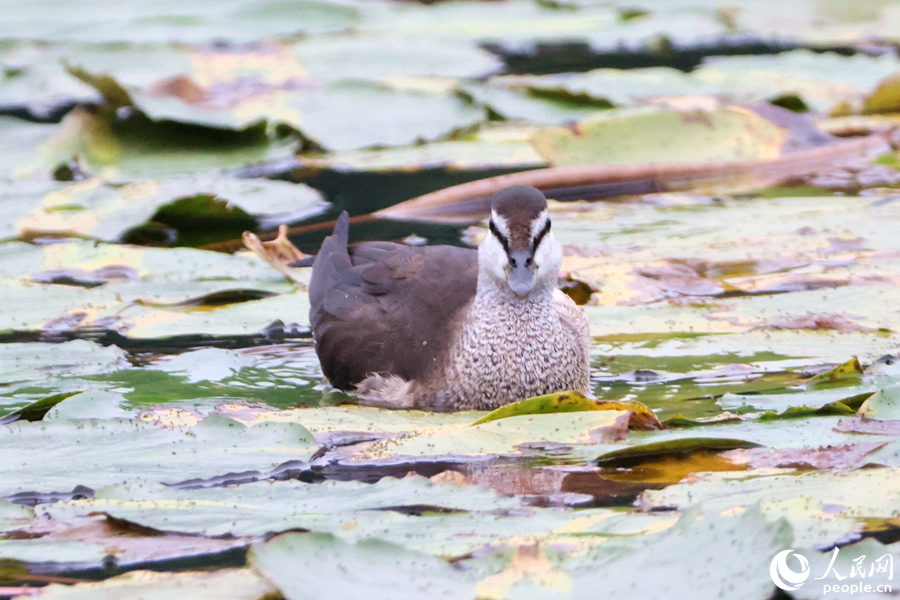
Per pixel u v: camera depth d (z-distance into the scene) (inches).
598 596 207.3
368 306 408.5
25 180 650.2
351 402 389.1
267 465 297.9
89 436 316.5
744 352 402.3
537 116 780.6
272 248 518.6
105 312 455.5
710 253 507.2
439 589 213.5
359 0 1188.5
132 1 1141.7
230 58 904.3
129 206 574.9
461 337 384.8
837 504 254.1
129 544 248.7
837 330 415.8
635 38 995.3
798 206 583.8
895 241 512.4
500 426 322.3
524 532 245.0
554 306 393.4
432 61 930.7
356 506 265.3
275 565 218.1
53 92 856.3
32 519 261.3
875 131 725.9
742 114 689.0
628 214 585.3
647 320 438.3
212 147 721.6
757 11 1077.1
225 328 437.7
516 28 1043.3
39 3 1143.0
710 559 214.8
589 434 314.2
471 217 608.4
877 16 1052.5
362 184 676.7
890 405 316.8
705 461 298.5
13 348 411.8
